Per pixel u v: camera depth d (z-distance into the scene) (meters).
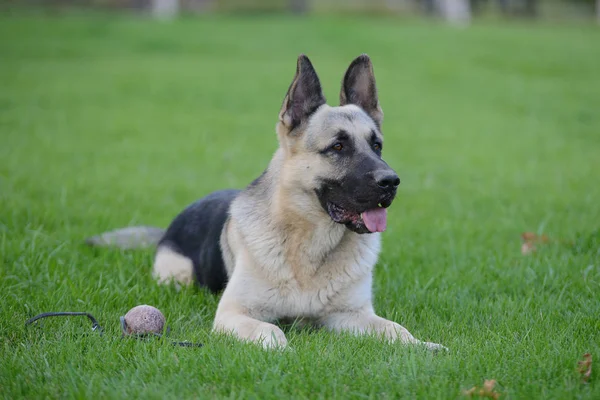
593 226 8.59
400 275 6.89
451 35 33.25
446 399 4.00
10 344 5.07
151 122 16.69
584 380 4.25
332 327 5.82
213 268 6.54
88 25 31.56
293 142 5.84
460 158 13.88
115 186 10.81
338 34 32.00
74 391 4.10
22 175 11.09
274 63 25.64
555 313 5.73
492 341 4.95
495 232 8.73
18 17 33.31
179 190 10.87
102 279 6.54
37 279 6.39
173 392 4.09
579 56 29.16
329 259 5.74
